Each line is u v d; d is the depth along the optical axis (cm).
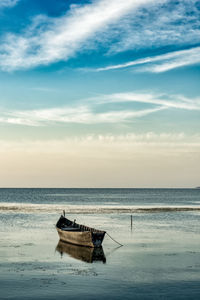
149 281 2141
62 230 3588
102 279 2175
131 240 3684
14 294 1881
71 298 1831
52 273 2308
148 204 10944
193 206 9844
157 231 4409
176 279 2188
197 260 2719
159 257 2828
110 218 6141
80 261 2683
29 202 11619
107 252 3039
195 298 1845
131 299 1827
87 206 9525
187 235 4041
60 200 13412
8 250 3067
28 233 4138
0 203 10800
